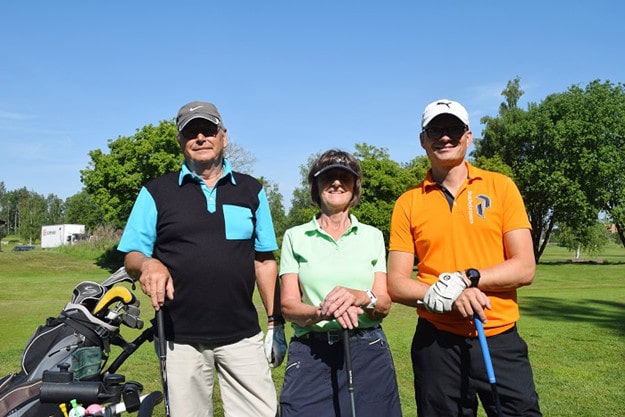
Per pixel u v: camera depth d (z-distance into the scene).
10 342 8.16
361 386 3.03
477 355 2.98
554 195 37.94
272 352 3.45
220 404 4.80
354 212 31.75
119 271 3.46
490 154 43.50
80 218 87.31
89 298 3.37
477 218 3.05
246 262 3.29
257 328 3.39
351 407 2.82
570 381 5.64
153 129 29.91
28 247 61.03
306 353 3.10
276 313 3.53
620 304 13.59
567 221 39.94
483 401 3.07
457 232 3.06
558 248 89.06
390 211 31.69
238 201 3.32
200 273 3.14
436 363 3.07
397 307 12.81
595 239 46.59
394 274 3.18
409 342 7.73
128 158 29.75
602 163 36.31
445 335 3.05
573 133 37.22
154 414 4.54
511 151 41.31
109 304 3.37
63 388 2.89
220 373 3.36
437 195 3.16
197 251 3.15
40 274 27.52
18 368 5.97
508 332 3.01
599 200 37.78
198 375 3.21
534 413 2.96
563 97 39.28
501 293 3.02
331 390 3.02
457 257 3.05
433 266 3.11
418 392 3.17
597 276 27.19
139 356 6.72
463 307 2.80
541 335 8.42
